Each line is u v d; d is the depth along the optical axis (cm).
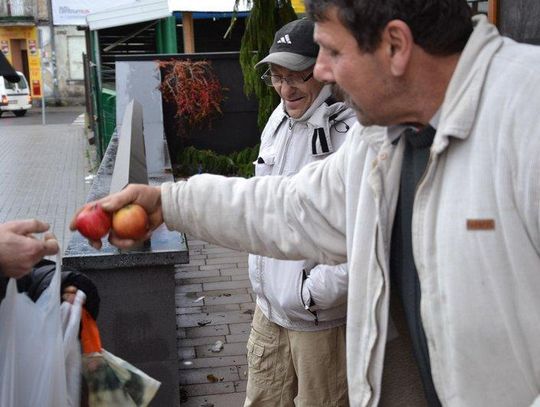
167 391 303
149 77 952
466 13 145
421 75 147
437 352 149
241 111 1002
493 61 141
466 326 140
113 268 288
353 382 171
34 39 3353
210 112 984
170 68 973
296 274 251
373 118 156
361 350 168
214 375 421
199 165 973
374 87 150
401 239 165
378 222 161
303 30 256
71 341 185
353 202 173
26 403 169
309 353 256
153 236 306
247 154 983
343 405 262
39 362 170
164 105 981
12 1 3294
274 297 258
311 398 260
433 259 146
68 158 1419
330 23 149
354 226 172
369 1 141
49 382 170
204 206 197
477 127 138
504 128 134
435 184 146
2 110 2762
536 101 132
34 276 200
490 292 138
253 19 669
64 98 3406
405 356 179
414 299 164
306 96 260
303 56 254
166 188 199
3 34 3350
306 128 265
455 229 140
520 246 134
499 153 135
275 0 664
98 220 183
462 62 142
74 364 185
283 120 279
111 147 571
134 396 200
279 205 194
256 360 279
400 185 162
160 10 1245
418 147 156
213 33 1681
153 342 299
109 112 1124
